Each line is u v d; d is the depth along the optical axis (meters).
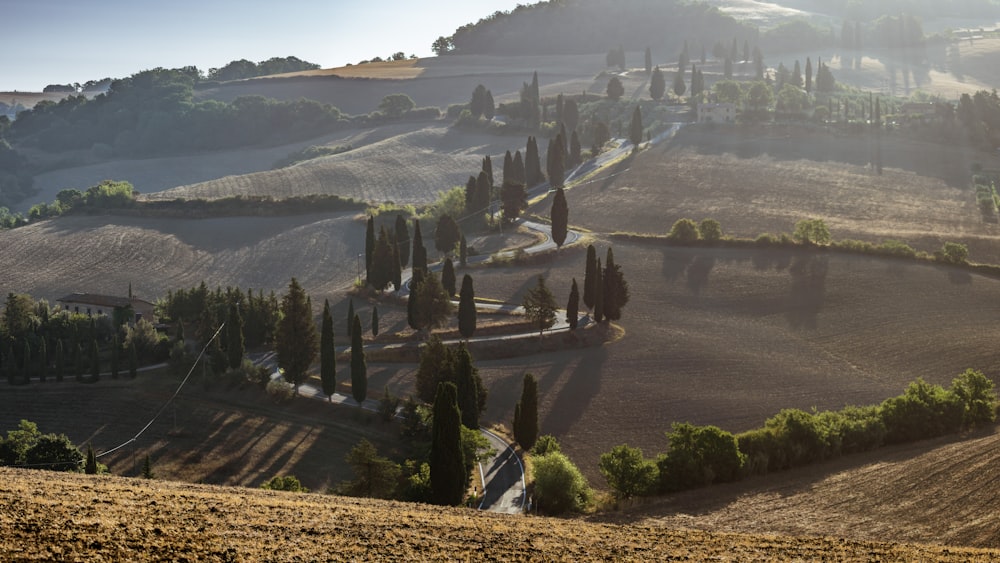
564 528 45.69
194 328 144.62
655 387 113.31
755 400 109.25
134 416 109.38
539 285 129.50
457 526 42.50
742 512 69.62
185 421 106.88
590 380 116.00
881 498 71.56
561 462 76.50
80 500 37.03
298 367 112.44
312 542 36.19
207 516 37.69
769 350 127.31
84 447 101.56
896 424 90.12
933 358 123.38
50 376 123.62
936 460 80.38
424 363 105.56
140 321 133.50
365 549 36.31
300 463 95.12
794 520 67.12
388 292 157.88
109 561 30.14
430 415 99.56
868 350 127.00
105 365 126.81
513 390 113.44
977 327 134.00
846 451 86.62
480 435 90.00
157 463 96.06
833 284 153.75
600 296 134.62
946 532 63.34
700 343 129.50
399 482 81.56
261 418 107.12
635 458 78.00
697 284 156.25
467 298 127.94
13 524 32.09
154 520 35.78
